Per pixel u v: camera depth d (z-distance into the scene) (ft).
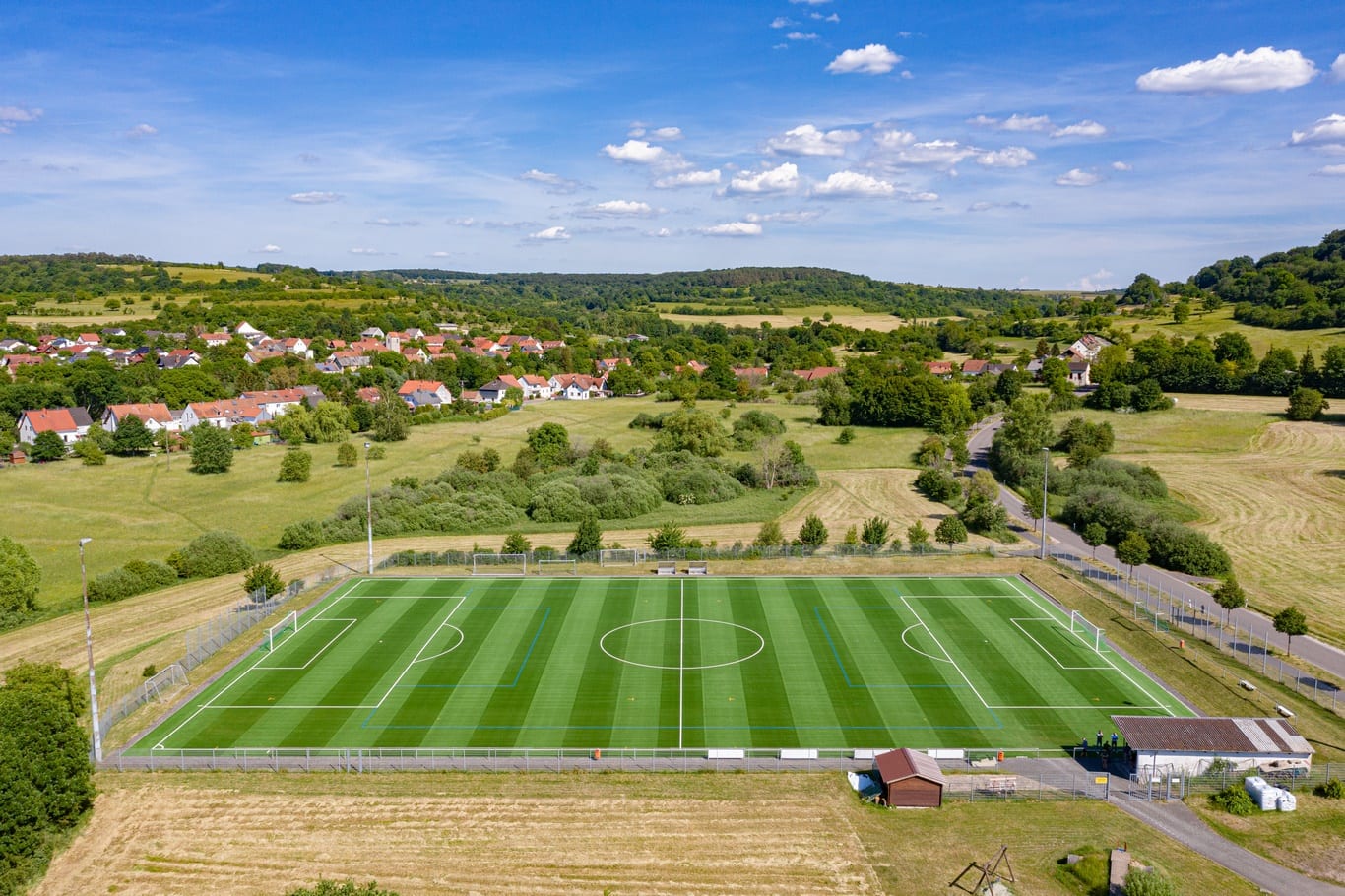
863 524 385.50
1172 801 169.07
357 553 342.03
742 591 288.51
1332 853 151.64
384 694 215.10
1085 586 287.89
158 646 246.47
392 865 151.12
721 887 145.69
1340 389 609.01
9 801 147.95
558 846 156.46
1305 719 197.67
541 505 402.72
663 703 209.97
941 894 143.74
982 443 574.97
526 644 245.04
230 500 442.09
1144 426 564.30
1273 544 344.90
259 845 156.87
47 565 337.72
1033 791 173.27
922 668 228.84
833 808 168.04
